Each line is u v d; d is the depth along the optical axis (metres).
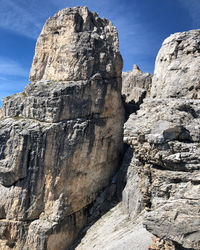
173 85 30.31
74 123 45.88
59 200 43.78
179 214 20.66
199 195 20.75
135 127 26.62
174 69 30.95
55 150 44.66
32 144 44.62
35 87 48.84
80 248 41.50
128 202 42.72
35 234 42.66
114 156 53.12
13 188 45.19
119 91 53.31
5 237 44.28
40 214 44.25
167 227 20.83
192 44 30.69
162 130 23.80
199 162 22.23
